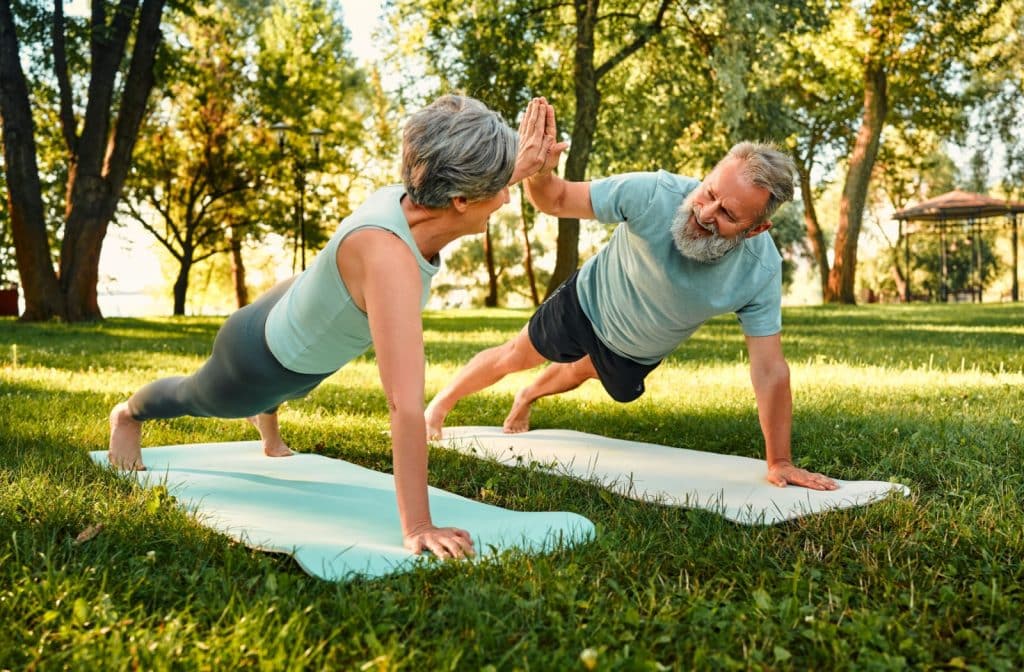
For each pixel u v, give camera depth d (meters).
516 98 17.52
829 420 4.49
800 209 32.97
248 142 25.80
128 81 15.07
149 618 1.84
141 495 2.85
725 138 18.89
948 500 3.03
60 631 1.78
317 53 27.48
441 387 6.34
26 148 14.45
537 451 3.99
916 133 28.38
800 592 2.12
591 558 2.34
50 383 6.03
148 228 25.75
